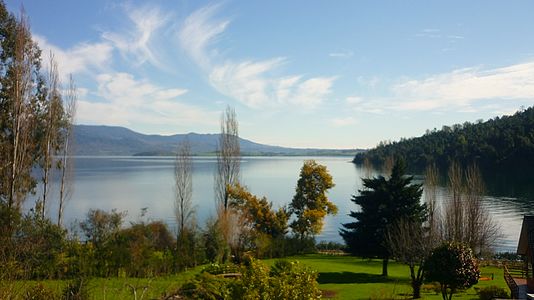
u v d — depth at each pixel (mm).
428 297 26469
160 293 20172
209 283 14086
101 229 30969
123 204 74875
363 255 35594
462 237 35844
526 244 27922
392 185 35281
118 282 24375
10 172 33344
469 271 22250
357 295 26531
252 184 121625
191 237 33938
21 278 17281
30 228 24000
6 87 34844
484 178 99688
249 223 43875
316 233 48562
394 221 33812
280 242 43062
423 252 26844
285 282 11523
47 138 37250
